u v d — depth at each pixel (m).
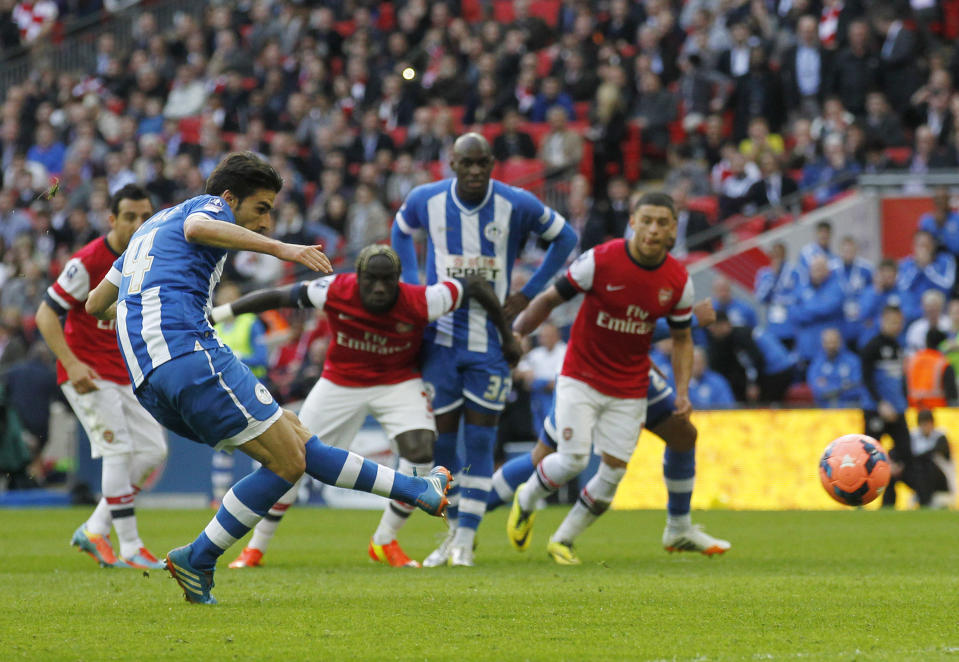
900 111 54.38
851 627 13.59
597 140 55.06
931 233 47.09
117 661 11.35
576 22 63.09
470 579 19.08
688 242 50.75
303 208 56.62
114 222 21.30
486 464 22.08
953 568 20.78
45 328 21.28
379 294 20.83
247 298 21.70
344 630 13.30
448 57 64.31
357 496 43.44
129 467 22.56
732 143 54.59
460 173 21.94
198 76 72.06
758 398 43.34
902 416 39.00
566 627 13.57
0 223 64.38
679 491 23.47
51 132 70.38
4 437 45.56
